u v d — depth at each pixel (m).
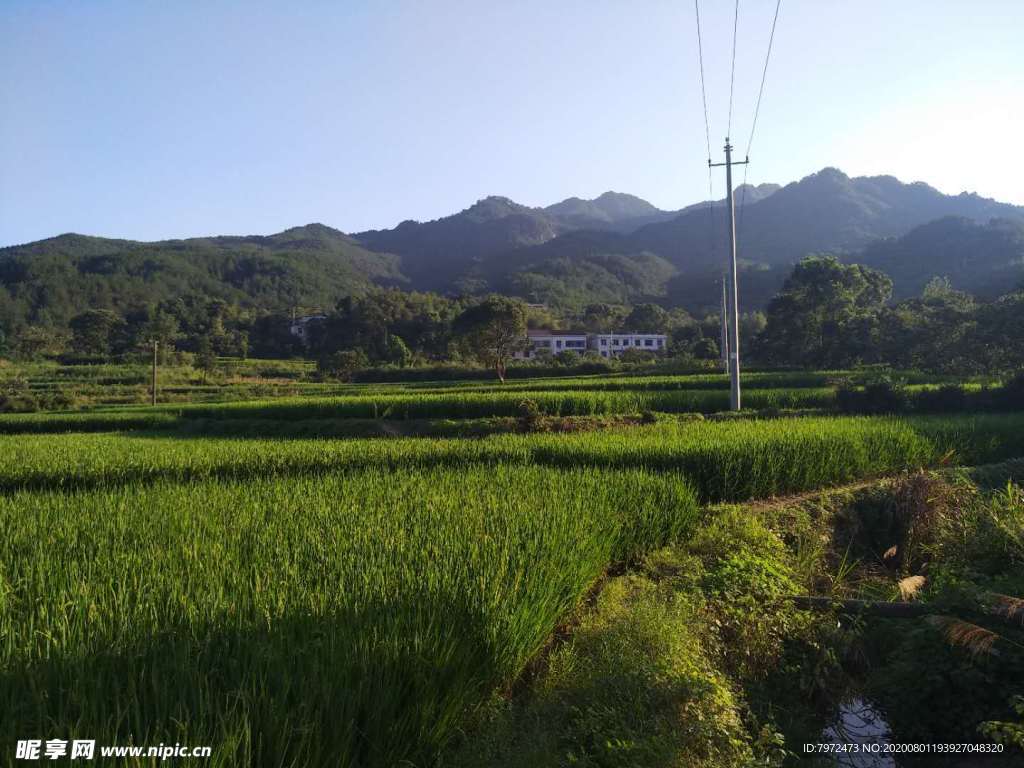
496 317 60.78
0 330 80.38
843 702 7.55
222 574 5.69
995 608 7.15
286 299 148.00
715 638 7.40
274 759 3.66
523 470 12.05
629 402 30.38
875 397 26.23
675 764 4.81
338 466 15.54
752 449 14.03
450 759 4.54
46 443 22.31
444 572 5.86
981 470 15.66
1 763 3.21
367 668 4.32
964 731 6.62
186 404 44.78
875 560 12.45
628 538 9.48
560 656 6.43
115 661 4.08
